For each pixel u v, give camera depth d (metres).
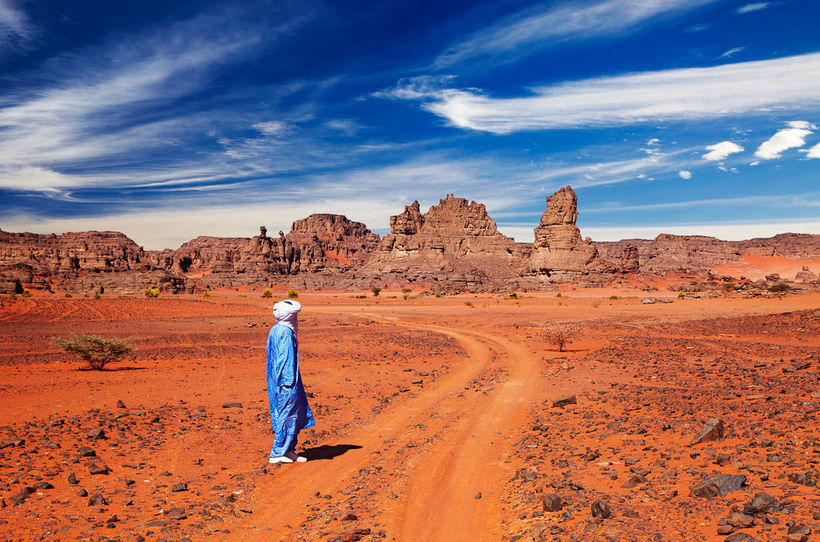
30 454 11.45
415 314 82.62
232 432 14.16
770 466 8.35
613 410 15.62
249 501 9.10
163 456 11.71
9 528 7.43
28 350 33.56
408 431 14.60
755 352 28.42
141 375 23.88
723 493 7.26
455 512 8.46
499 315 76.19
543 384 22.20
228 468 11.05
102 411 16.23
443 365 29.42
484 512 8.39
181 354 31.62
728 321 48.31
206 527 7.76
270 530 7.88
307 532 7.70
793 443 9.67
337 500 9.16
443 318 73.75
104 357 25.94
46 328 47.97
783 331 38.03
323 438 13.89
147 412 16.34
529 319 66.81
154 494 9.23
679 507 7.07
